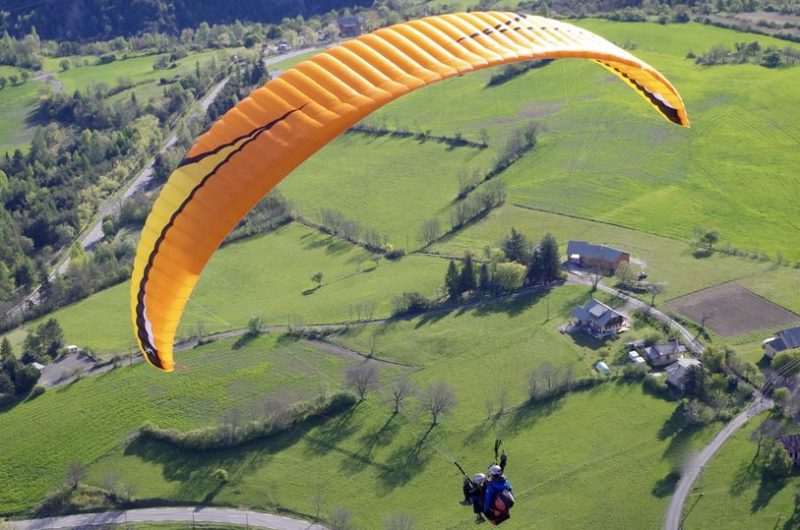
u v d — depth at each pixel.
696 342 129.88
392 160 199.50
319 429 115.25
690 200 172.12
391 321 139.75
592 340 130.25
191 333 140.38
